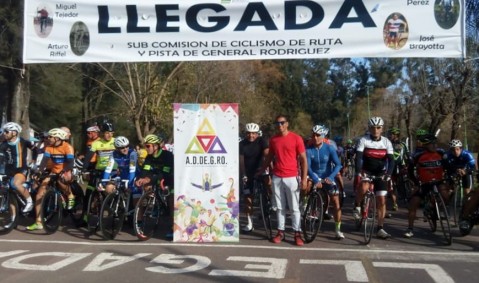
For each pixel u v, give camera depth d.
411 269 6.38
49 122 32.38
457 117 15.77
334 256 7.07
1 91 23.45
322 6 8.36
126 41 8.67
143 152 10.96
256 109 45.62
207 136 8.05
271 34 8.45
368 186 8.31
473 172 9.65
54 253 7.17
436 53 8.23
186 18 8.56
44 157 8.96
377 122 8.17
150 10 8.60
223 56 8.54
